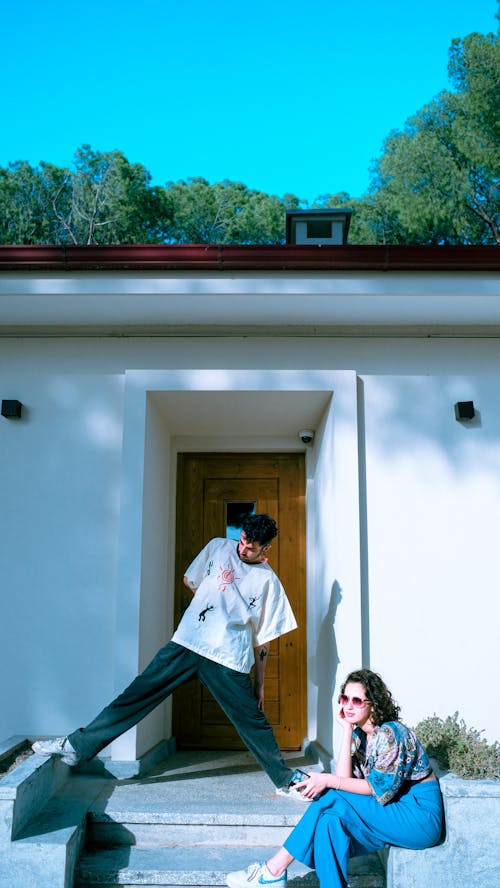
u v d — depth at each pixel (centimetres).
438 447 474
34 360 486
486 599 460
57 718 454
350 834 316
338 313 459
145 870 335
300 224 641
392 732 321
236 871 326
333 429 470
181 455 578
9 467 477
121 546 455
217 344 482
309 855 313
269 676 556
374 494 468
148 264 416
